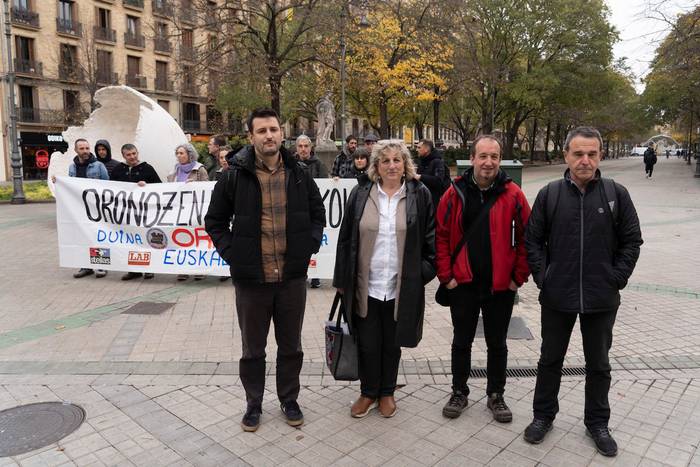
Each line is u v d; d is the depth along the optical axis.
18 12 34.75
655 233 11.20
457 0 26.25
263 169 3.50
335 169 8.58
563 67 35.47
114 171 7.86
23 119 35.78
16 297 6.75
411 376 4.36
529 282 7.41
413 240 3.54
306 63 20.06
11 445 3.35
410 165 3.63
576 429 3.53
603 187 3.21
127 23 41.59
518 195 3.55
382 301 3.63
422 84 26.09
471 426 3.58
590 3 34.66
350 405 3.90
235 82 18.02
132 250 7.54
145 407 3.84
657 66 18.34
